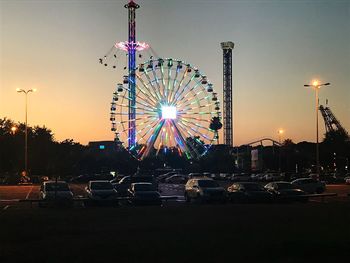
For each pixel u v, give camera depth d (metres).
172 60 77.50
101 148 143.75
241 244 14.35
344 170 130.12
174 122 77.06
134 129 77.31
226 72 153.50
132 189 34.53
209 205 31.91
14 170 108.56
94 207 31.25
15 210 28.25
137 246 14.34
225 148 141.25
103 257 12.75
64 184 33.84
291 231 17.06
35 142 110.94
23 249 14.06
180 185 73.38
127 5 94.50
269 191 36.56
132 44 93.81
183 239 15.56
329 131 145.50
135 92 77.00
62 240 15.71
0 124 111.38
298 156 135.00
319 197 39.97
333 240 14.84
